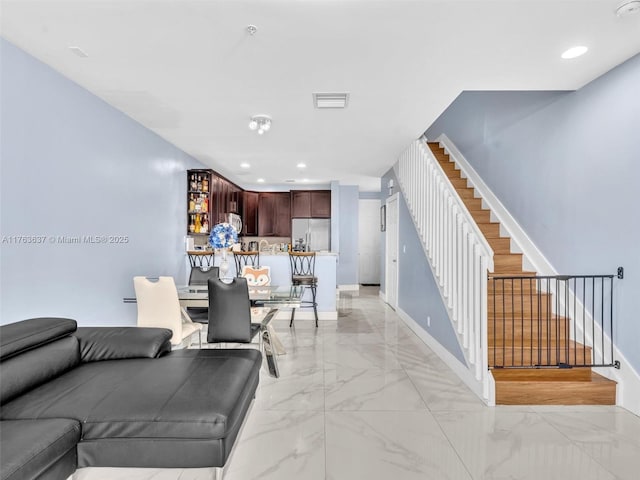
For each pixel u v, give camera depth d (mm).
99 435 1487
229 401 1646
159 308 3006
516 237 3824
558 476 1828
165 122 3781
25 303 2418
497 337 3107
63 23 2072
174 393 1678
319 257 5539
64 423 1435
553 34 2146
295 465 1903
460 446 2090
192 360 2148
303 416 2438
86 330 2285
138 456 1497
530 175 3615
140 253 3850
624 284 2547
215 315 2984
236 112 3490
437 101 3207
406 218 5160
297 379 3098
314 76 2729
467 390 2891
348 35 2172
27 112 2422
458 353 3223
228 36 2197
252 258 5461
